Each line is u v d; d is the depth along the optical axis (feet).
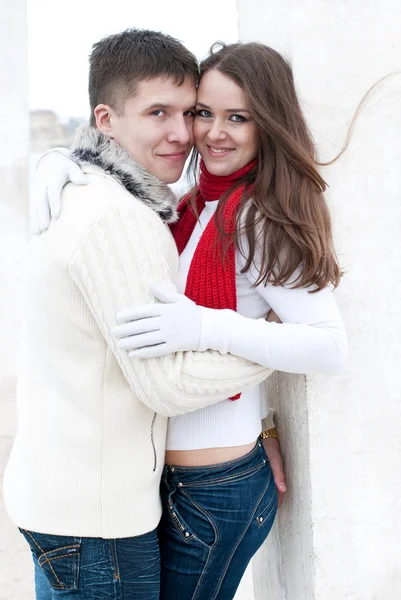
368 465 5.50
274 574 6.59
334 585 5.50
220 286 4.76
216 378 4.43
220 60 4.99
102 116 5.08
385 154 5.43
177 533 4.93
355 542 5.52
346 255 5.44
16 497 4.67
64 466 4.48
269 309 5.09
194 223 5.27
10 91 16.19
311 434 5.40
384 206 5.45
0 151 16.26
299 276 4.65
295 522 5.80
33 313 4.58
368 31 5.34
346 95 5.35
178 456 4.97
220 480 4.88
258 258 4.79
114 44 4.96
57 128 20.98
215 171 5.09
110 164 4.65
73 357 4.50
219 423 4.91
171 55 4.86
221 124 4.97
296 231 4.63
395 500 5.56
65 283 4.40
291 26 5.26
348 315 5.47
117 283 4.26
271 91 4.88
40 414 4.60
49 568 4.59
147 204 4.68
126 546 4.55
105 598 4.55
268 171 4.84
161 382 4.30
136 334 4.25
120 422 4.51
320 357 4.56
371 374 5.50
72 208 4.42
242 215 4.81
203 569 4.90
